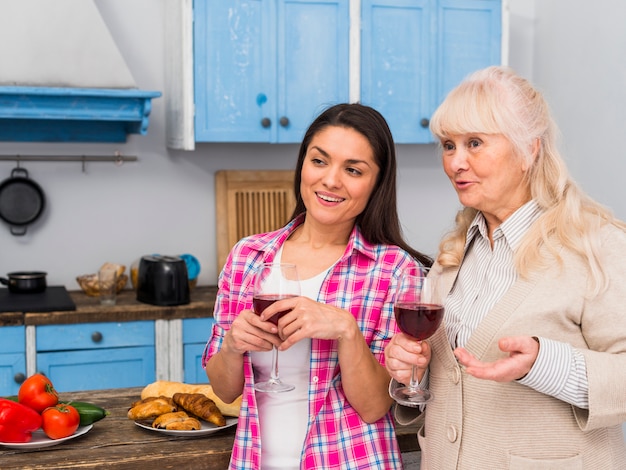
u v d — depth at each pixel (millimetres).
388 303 1556
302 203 1709
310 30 3312
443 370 1438
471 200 1399
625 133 3279
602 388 1229
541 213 1391
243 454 1521
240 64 3252
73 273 3500
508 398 1330
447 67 3484
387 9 3393
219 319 1670
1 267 3406
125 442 1603
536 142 1369
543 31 3836
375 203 1580
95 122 3471
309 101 3340
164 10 3516
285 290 1396
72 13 3072
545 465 1311
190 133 3201
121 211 3537
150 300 3137
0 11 3012
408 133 3469
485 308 1392
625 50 3268
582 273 1316
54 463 1483
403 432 1688
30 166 3414
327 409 1510
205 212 3643
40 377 1647
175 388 1806
